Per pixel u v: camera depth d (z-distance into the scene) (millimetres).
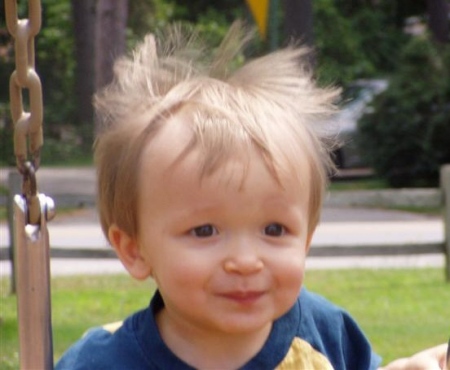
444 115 24156
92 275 13805
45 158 33094
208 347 2848
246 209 2672
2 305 11117
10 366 7922
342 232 17953
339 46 43438
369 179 26297
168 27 3291
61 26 41188
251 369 2869
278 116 2789
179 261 2691
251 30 3582
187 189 2672
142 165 2756
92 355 2930
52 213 2748
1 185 25328
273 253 2705
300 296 3096
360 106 25797
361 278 13539
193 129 2711
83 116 35500
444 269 13969
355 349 3180
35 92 2729
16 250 2719
